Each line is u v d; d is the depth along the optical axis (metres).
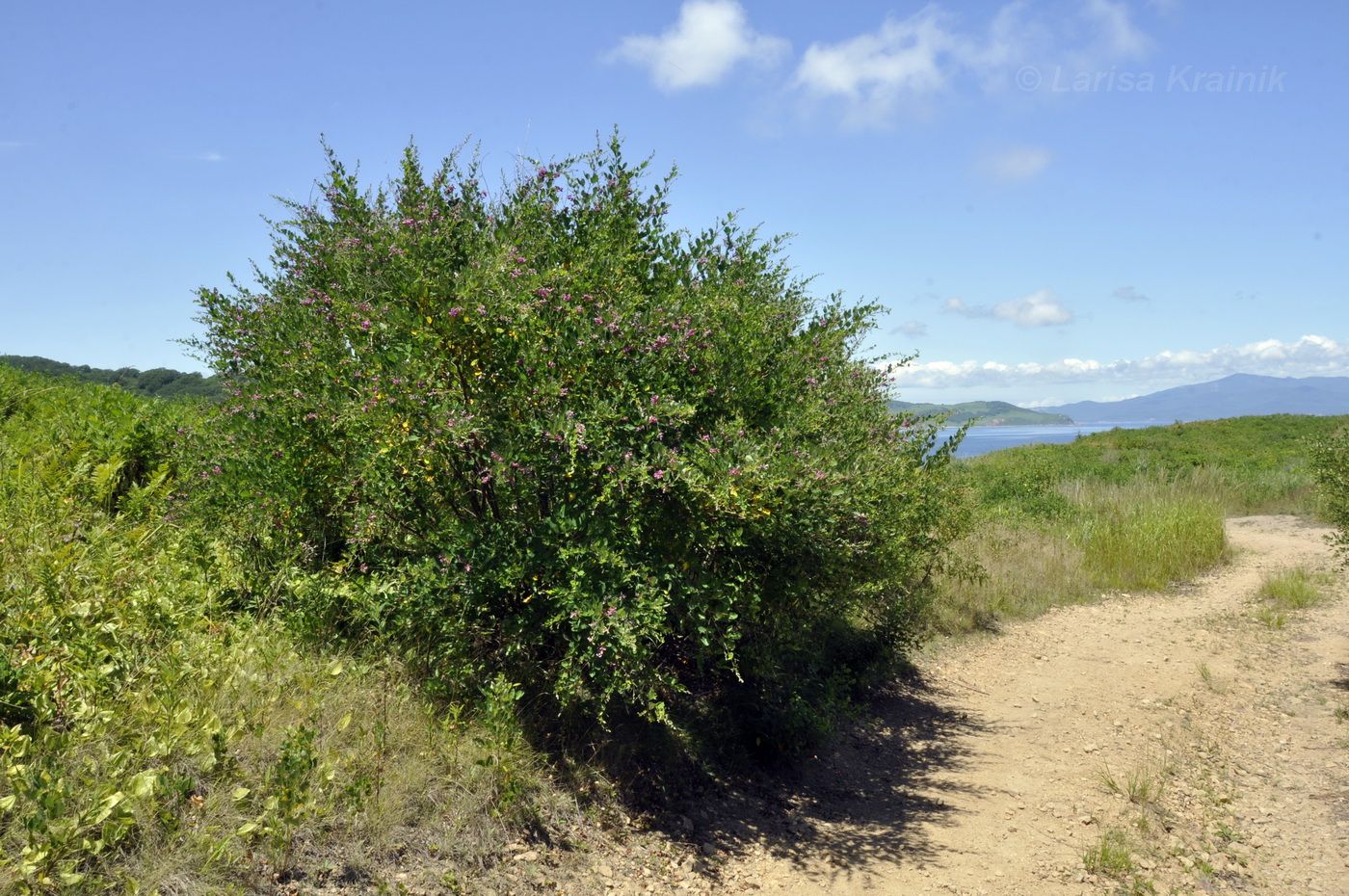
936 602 9.84
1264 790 5.98
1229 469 22.11
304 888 3.23
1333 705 7.60
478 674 4.74
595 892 3.97
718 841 4.75
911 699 7.73
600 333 4.57
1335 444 8.58
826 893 4.38
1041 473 20.02
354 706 4.26
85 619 4.23
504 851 3.94
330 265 5.06
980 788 5.89
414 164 4.98
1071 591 11.96
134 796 3.11
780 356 5.32
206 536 5.35
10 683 3.50
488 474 4.48
